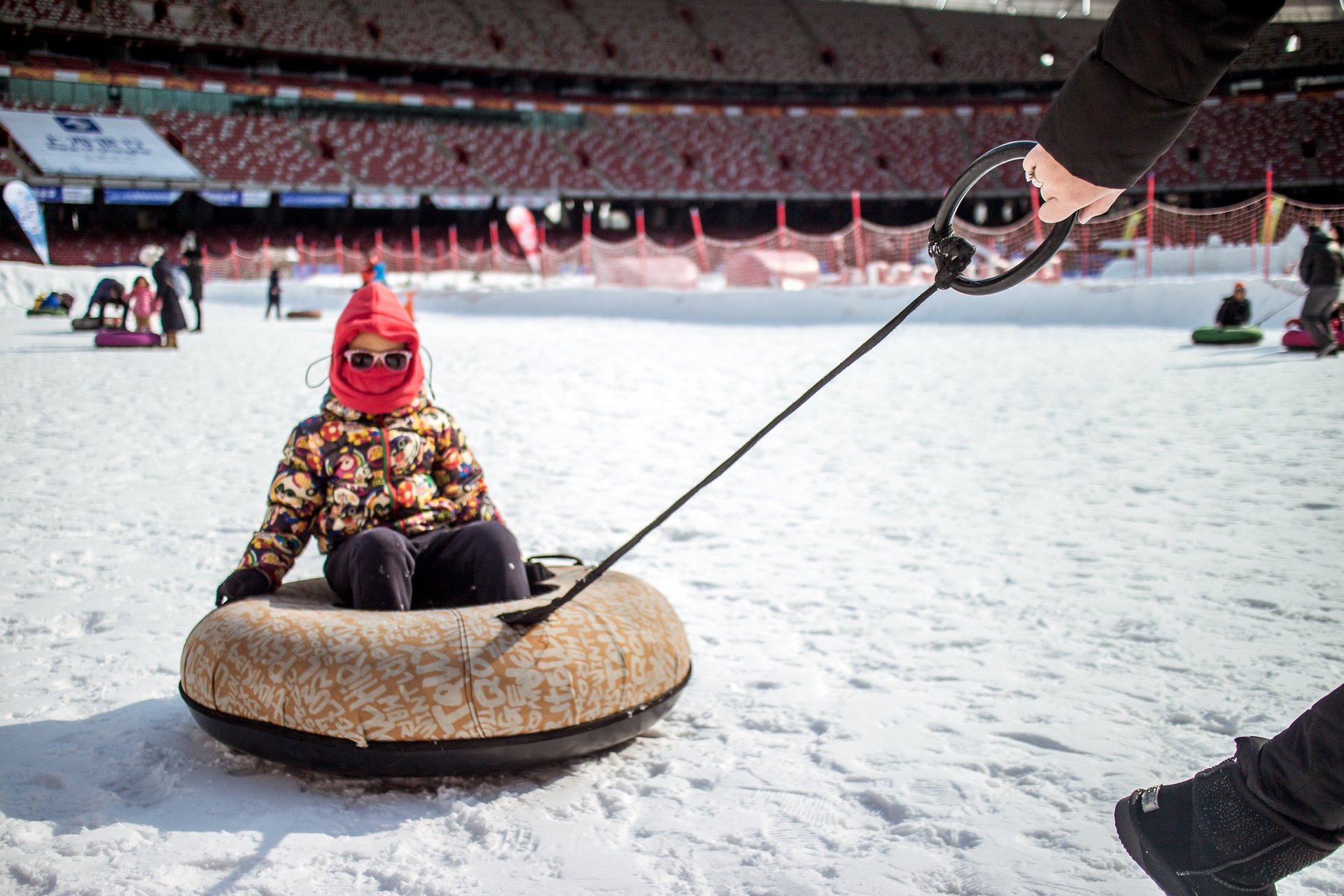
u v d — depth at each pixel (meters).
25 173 36.62
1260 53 49.84
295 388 12.27
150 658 3.68
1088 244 33.19
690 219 52.44
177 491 6.74
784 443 8.50
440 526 3.29
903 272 29.17
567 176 47.12
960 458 7.61
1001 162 1.86
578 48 49.81
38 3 40.19
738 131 50.50
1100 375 12.32
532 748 2.62
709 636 3.93
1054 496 6.19
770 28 52.28
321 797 2.62
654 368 14.56
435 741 2.54
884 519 5.82
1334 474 6.36
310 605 2.94
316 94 44.44
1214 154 47.28
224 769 2.78
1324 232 12.75
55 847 2.31
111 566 4.97
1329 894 2.02
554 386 12.68
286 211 47.34
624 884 2.16
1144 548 4.92
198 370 14.13
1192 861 1.67
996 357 14.96
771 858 2.25
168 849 2.31
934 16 53.78
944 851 2.25
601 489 6.79
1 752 2.86
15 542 5.44
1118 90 1.56
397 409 3.23
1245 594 4.10
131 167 38.94
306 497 3.21
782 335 20.31
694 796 2.60
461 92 48.22
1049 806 2.43
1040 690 3.21
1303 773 1.55
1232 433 8.00
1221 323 15.82
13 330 20.61
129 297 20.73
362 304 3.15
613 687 2.73
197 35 43.00
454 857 2.30
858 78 52.06
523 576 3.08
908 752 2.79
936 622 3.98
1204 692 3.11
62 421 9.70
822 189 48.84
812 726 3.02
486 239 48.06
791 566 4.91
